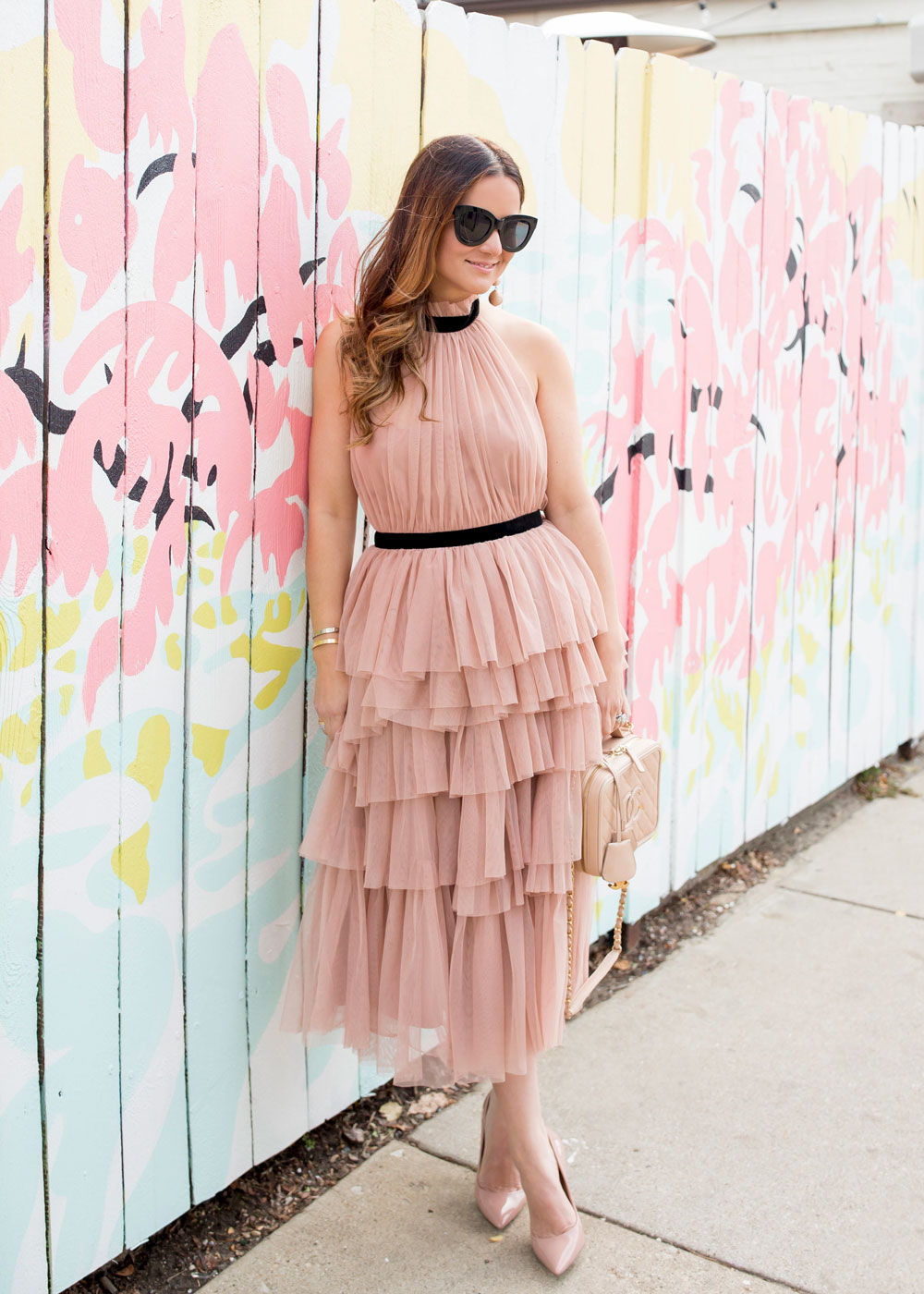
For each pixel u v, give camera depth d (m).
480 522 2.07
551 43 2.74
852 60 5.97
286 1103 2.42
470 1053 2.13
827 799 4.67
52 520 1.83
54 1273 2.00
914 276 4.60
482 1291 2.13
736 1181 2.43
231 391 2.09
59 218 1.78
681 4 6.20
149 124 1.88
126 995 2.06
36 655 1.83
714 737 3.68
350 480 2.17
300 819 2.37
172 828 2.10
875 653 4.68
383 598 2.07
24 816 1.85
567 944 2.21
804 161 3.79
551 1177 2.20
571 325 2.93
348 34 2.21
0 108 1.68
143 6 1.85
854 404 4.29
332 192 2.23
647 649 3.31
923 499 4.88
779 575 3.95
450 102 2.47
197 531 2.06
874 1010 3.09
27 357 1.76
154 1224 2.17
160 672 2.04
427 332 2.06
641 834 2.28
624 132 3.00
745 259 3.56
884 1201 2.37
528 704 2.04
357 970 2.17
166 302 1.95
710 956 3.39
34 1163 1.94
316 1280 2.16
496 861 2.04
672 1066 2.84
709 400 3.46
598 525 2.26
